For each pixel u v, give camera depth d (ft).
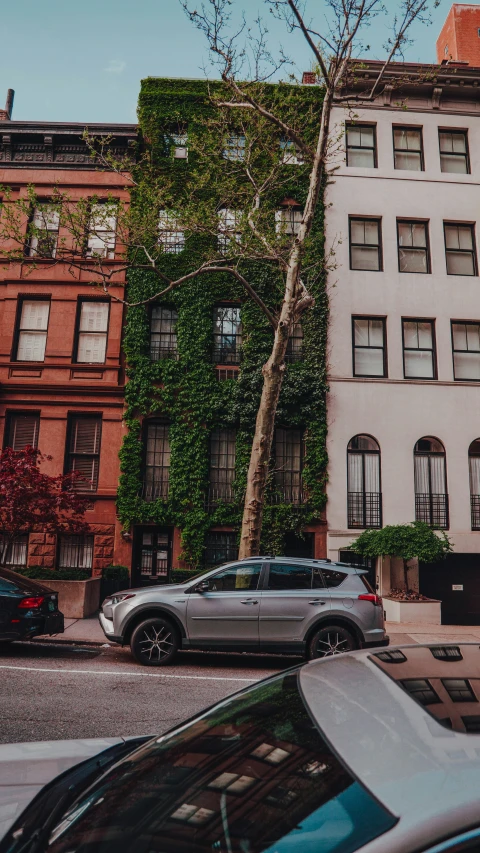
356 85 67.82
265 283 63.16
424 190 68.08
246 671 30.81
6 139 64.90
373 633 30.86
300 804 4.60
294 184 65.41
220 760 5.87
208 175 54.08
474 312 66.13
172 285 44.16
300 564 32.40
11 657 31.99
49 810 6.37
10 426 61.93
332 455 61.62
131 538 58.80
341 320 64.44
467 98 70.18
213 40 43.04
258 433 43.14
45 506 47.03
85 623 44.55
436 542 55.88
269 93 64.64
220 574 32.12
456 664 6.62
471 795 4.09
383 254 66.28
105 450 60.59
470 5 123.75
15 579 33.47
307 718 5.85
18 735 18.49
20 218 63.57
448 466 62.69
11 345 62.54
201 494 59.57
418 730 4.95
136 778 6.36
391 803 4.17
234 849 4.50
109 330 62.90
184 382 61.36
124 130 64.85
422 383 63.93
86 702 23.06
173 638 31.14
